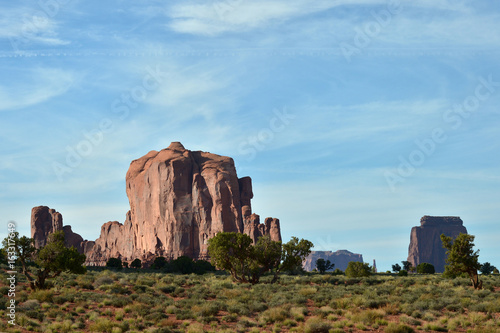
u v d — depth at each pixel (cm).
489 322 3275
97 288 5009
